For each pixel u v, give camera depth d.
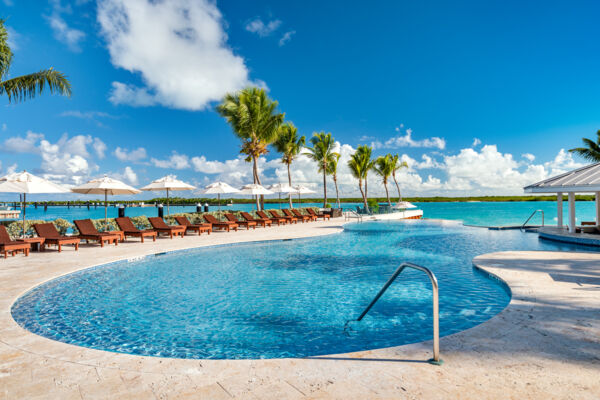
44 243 9.07
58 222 11.62
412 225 18.78
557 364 2.47
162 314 4.57
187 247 10.00
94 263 7.37
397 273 3.29
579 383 2.19
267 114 22.34
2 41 10.39
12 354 2.83
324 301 5.13
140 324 4.20
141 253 8.82
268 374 2.41
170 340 3.69
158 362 2.65
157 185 14.70
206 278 6.64
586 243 10.23
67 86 11.29
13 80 10.42
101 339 3.73
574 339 2.93
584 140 24.41
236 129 22.09
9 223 10.48
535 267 6.27
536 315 3.57
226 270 7.38
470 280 6.24
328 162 30.50
